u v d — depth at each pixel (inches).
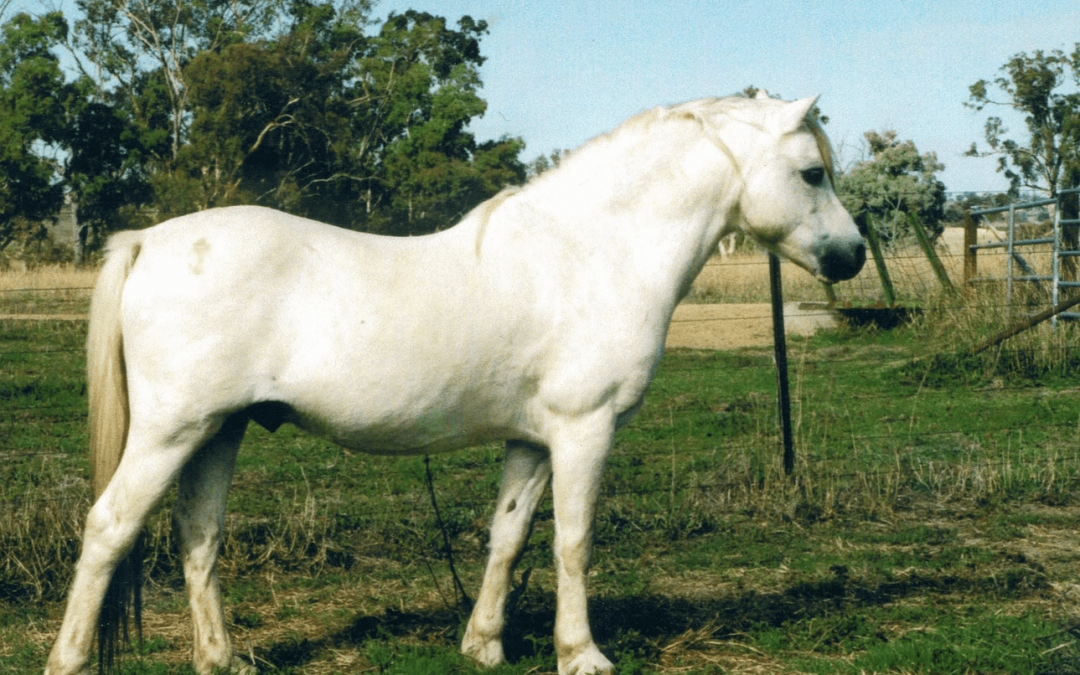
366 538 241.9
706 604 197.5
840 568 217.3
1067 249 573.6
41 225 1950.1
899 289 740.7
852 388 457.1
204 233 143.3
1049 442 341.4
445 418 151.4
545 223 155.4
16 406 426.6
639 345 154.3
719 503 270.5
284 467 319.3
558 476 154.2
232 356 139.9
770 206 161.5
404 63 1756.9
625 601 197.3
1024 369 466.9
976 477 287.0
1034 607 192.7
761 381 484.4
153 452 140.5
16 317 700.7
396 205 1690.5
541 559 227.1
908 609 190.9
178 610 193.2
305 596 203.6
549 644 171.3
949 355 483.5
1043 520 258.5
